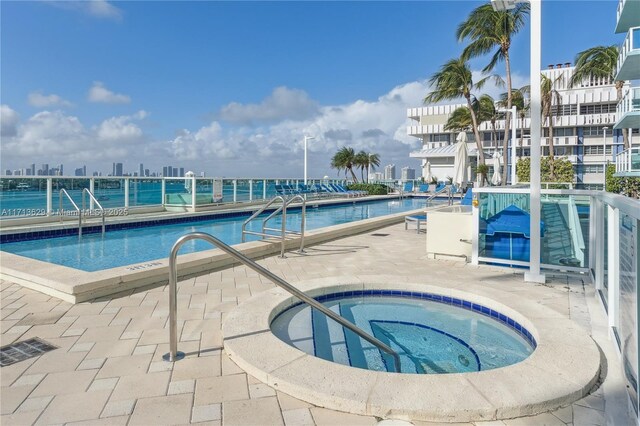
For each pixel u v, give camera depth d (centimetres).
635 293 214
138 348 299
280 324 394
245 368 264
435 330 404
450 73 2344
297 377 241
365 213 1767
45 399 229
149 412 217
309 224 1364
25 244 898
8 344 305
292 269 580
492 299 412
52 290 427
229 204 1598
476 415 211
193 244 938
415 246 787
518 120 3978
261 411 219
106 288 433
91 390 239
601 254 414
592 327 354
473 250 609
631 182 2088
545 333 317
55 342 309
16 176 978
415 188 3297
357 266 601
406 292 477
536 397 222
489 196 603
